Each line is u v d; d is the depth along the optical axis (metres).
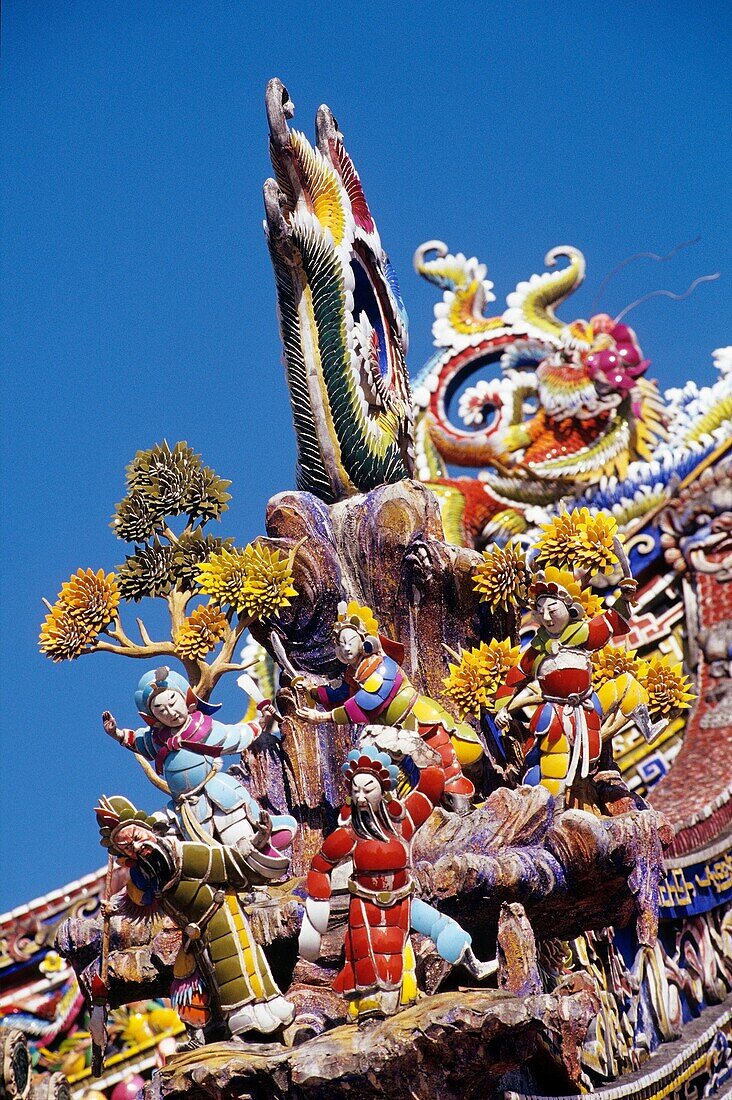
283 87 12.30
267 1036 9.31
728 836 14.49
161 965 10.30
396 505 11.54
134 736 9.98
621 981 12.84
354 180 12.88
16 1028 9.71
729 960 14.22
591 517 11.32
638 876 10.69
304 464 12.10
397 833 9.23
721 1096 13.07
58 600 10.69
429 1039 8.62
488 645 11.30
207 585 10.78
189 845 9.30
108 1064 14.99
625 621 11.16
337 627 10.76
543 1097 10.27
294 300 12.15
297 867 11.02
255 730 10.05
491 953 10.53
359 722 10.67
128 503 11.10
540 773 10.80
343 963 9.57
